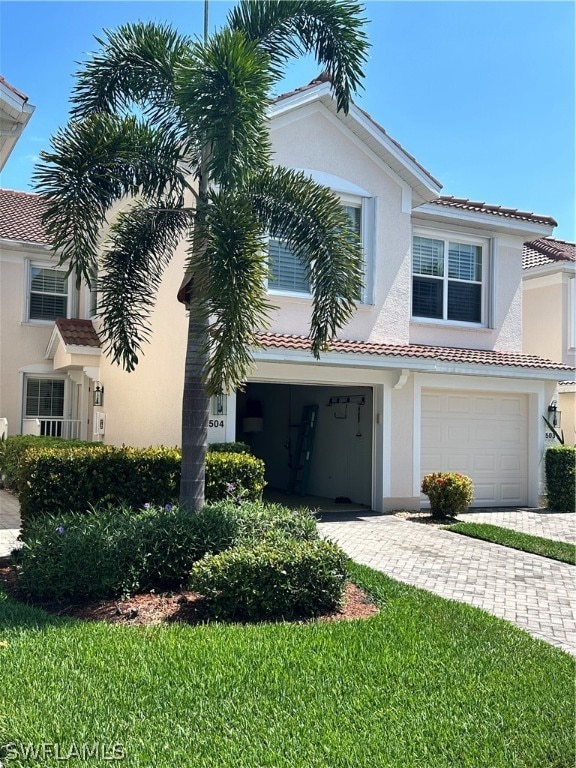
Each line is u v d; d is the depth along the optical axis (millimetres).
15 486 15406
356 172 14203
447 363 14125
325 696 4754
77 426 18453
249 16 9086
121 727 4199
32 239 18016
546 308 20594
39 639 5633
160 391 13227
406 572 9039
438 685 5039
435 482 13438
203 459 8469
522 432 16234
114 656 5293
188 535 7445
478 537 11516
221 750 3984
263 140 8711
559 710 4684
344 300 8859
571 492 15211
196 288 7457
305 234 8844
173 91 8703
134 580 7059
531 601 7801
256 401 20094
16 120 10336
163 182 8695
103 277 9125
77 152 7746
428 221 15695
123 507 8234
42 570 6918
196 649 5492
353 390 15805
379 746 4102
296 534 8078
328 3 8914
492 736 4277
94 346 16484
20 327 18281
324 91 13375
